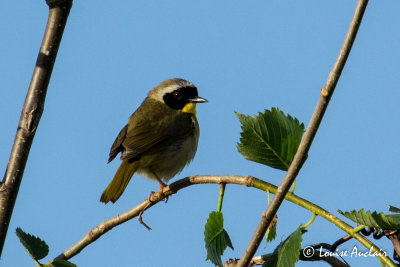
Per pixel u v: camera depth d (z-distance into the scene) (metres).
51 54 5.83
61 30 5.79
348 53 4.35
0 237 5.88
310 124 4.69
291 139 6.14
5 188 5.89
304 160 4.80
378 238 5.54
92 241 7.10
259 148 6.13
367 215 5.10
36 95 5.88
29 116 5.89
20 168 5.93
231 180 6.34
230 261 6.36
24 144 5.92
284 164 6.16
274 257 5.61
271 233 5.77
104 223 7.20
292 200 5.63
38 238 5.97
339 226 5.33
